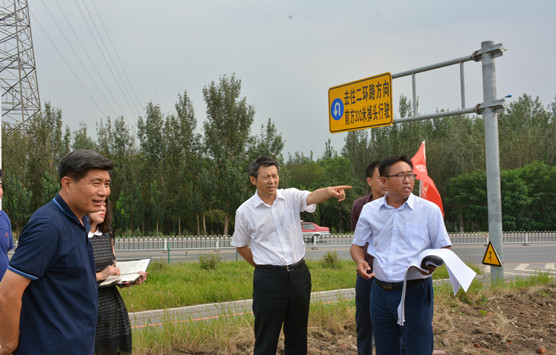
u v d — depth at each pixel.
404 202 3.21
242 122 34.03
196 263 15.27
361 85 10.16
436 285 8.01
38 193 32.72
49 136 34.41
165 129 35.47
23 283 1.90
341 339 4.87
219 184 32.78
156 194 33.94
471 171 40.31
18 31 34.16
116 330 3.20
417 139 42.19
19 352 1.96
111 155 35.84
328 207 44.81
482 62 8.75
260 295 3.40
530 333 5.05
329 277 12.03
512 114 54.38
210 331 4.78
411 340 3.01
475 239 27.59
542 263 17.31
